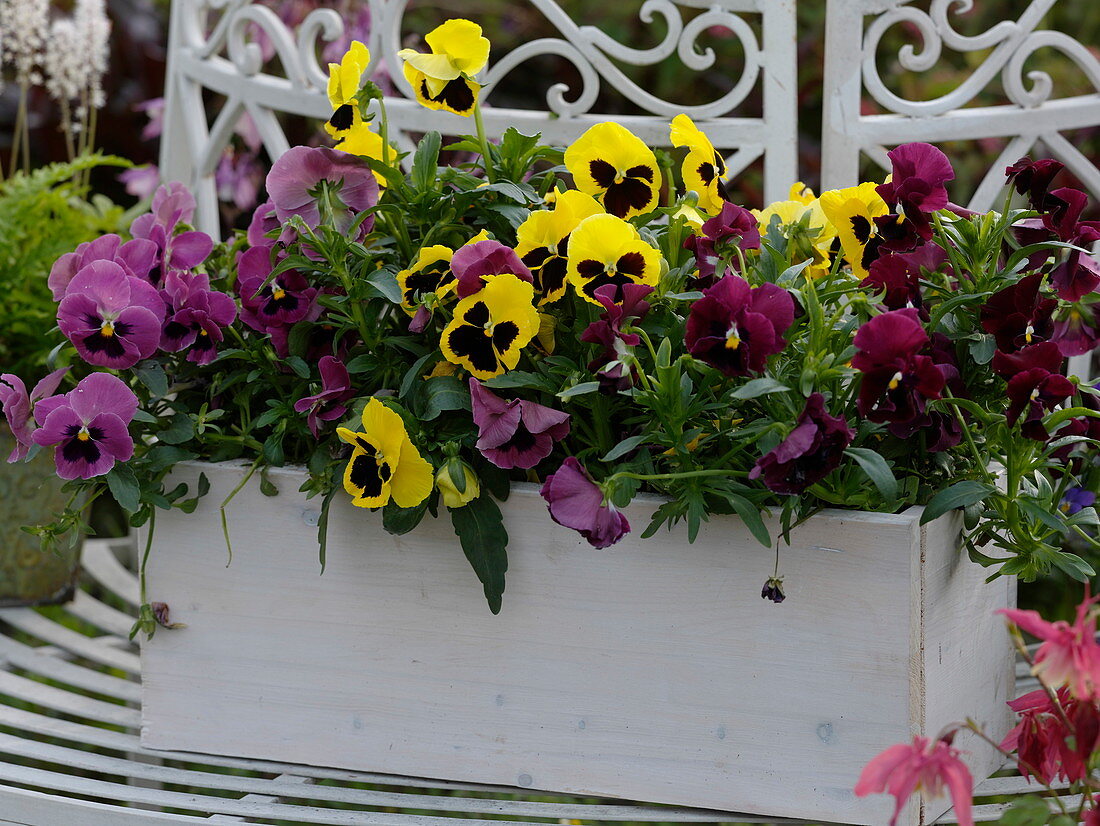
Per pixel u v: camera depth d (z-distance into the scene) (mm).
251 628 1357
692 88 3516
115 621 1922
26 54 2201
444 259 1218
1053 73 3293
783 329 1093
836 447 1048
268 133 1922
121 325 1288
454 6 3564
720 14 1771
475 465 1239
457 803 1285
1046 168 1208
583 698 1241
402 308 1295
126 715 1544
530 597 1244
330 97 1319
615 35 3486
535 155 1348
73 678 1688
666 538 1185
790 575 1148
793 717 1166
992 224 1245
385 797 1303
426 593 1285
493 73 1830
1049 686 997
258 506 1334
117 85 3516
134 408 1268
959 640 1247
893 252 1208
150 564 1387
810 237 1312
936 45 1784
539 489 1244
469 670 1281
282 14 2656
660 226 1329
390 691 1314
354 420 1229
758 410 1182
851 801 1153
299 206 1317
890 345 1054
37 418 1267
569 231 1209
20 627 1868
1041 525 1251
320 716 1345
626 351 1117
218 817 1267
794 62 1777
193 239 1451
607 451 1223
